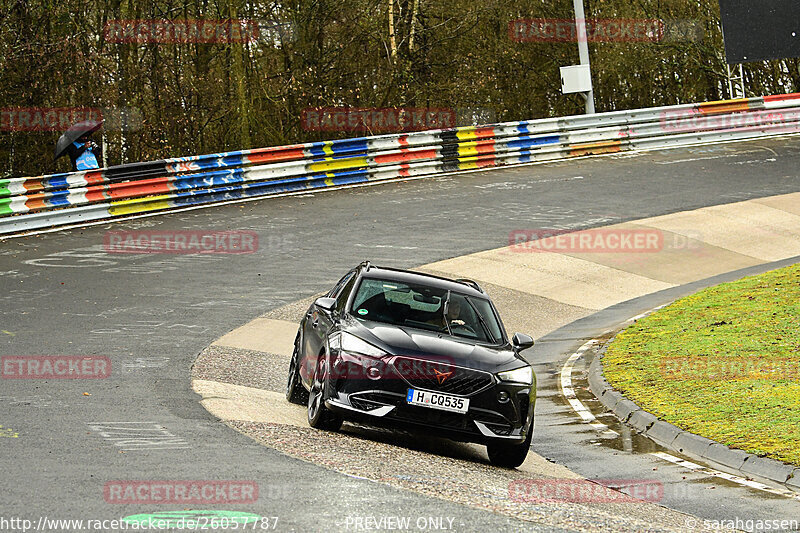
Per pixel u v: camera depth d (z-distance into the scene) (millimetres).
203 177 40750
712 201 42062
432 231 36625
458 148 48875
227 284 28734
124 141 57531
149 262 31031
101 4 55344
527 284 31141
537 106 70125
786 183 45312
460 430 14227
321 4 56969
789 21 43906
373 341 14602
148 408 15242
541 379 22297
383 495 10953
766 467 14820
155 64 57625
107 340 21609
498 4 64688
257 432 13992
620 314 28656
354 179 45438
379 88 60438
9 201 34938
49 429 13312
